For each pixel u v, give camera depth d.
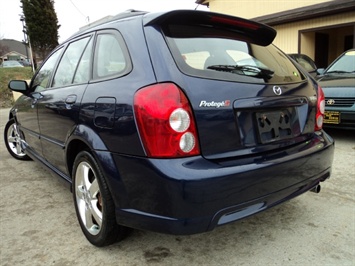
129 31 2.15
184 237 2.48
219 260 2.19
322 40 12.72
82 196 2.48
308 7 11.25
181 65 1.89
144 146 1.80
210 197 1.76
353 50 5.95
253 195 1.93
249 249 2.30
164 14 2.01
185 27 2.16
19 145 4.64
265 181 1.97
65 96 2.67
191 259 2.21
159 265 2.15
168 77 1.82
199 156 1.83
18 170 4.27
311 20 11.41
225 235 2.49
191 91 1.82
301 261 2.14
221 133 1.89
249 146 2.03
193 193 1.73
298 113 2.38
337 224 2.60
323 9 10.41
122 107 1.93
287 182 2.12
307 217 2.72
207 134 1.85
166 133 1.76
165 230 1.82
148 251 2.31
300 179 2.22
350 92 4.53
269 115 2.14
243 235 2.49
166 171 1.74
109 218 2.15
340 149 4.57
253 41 2.59
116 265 2.16
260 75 2.20
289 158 2.11
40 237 2.53
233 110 1.94
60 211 2.99
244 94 2.00
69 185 2.78
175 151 1.77
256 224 2.64
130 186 1.92
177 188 1.72
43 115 3.14
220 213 1.82
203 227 1.80
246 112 2.01
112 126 1.99
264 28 2.53
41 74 3.66
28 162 4.65
